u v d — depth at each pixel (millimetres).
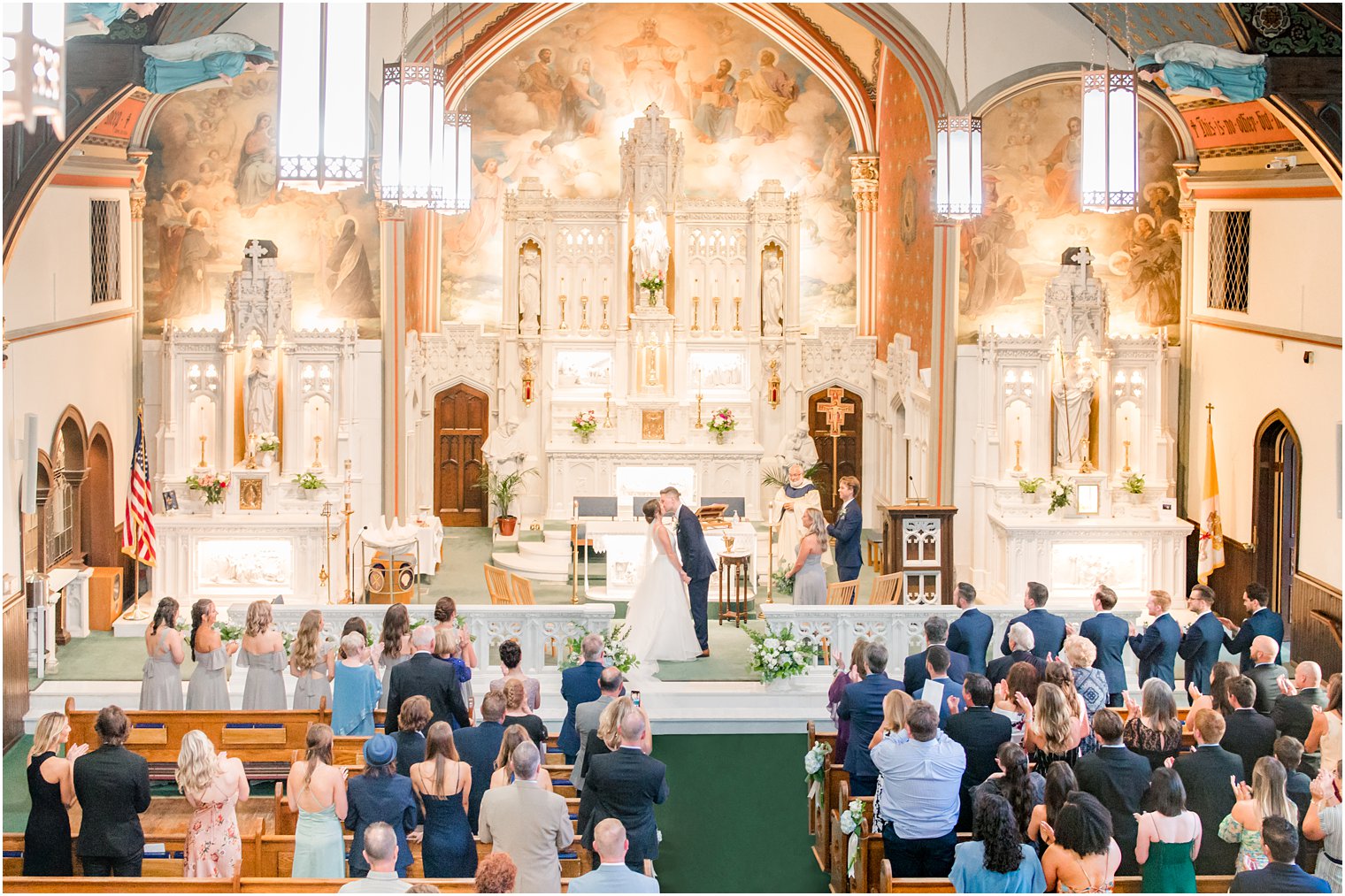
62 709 18562
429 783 10820
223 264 24500
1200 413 24266
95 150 22219
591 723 12094
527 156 30781
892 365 28422
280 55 10727
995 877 9148
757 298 30016
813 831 14547
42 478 20391
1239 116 21625
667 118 30766
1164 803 10023
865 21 23703
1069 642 13492
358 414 24672
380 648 15461
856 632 18828
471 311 30828
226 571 23375
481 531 30422
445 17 22625
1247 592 16047
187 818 12602
